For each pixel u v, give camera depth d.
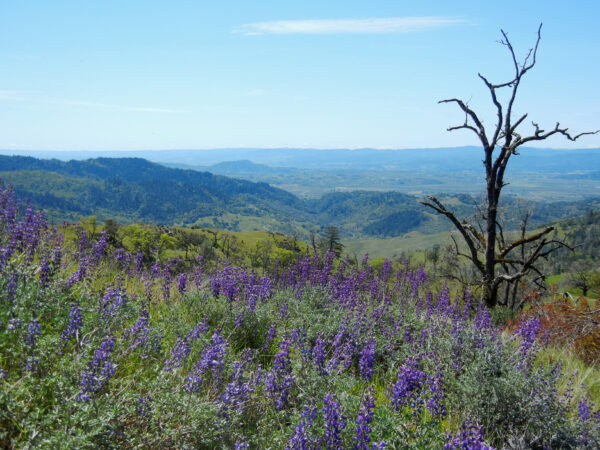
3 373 3.21
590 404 5.53
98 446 3.01
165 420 3.54
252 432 3.96
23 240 6.67
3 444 2.79
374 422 3.92
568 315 10.87
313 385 4.42
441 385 4.82
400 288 11.62
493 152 13.32
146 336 4.59
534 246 13.87
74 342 4.21
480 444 3.59
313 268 10.69
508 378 5.29
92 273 6.59
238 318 6.40
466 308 9.18
